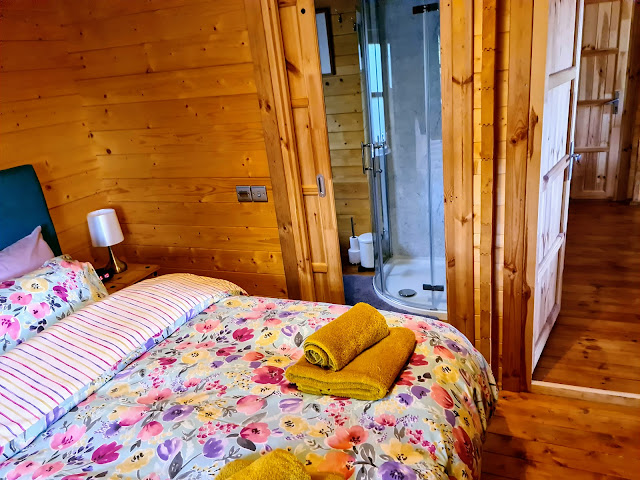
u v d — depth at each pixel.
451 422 1.49
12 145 2.69
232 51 2.64
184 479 1.33
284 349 1.94
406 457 1.33
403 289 3.66
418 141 3.59
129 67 2.90
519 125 2.18
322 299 3.04
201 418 1.54
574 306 3.31
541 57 2.05
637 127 4.88
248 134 2.79
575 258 4.02
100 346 1.92
